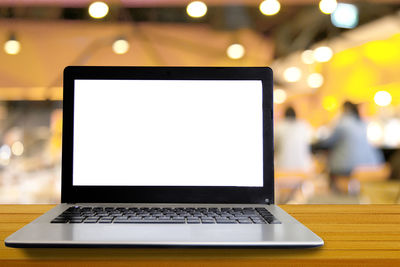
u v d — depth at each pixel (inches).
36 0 185.5
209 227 20.6
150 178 28.5
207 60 208.8
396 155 164.7
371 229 23.7
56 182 171.8
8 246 17.6
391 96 199.9
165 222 21.6
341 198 153.7
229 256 17.8
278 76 210.2
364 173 153.6
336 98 211.6
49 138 190.4
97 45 200.2
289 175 152.2
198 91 29.3
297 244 17.9
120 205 27.4
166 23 204.2
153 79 29.3
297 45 203.6
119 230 19.8
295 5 186.2
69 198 28.0
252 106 29.2
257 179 28.5
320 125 202.5
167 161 28.6
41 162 181.6
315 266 17.2
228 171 28.6
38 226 20.6
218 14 201.2
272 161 28.7
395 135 179.0
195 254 18.0
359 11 184.2
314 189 155.6
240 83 29.4
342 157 151.5
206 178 28.5
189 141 28.9
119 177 28.4
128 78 29.2
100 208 25.8
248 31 204.5
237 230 19.9
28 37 195.2
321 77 206.1
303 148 153.0
